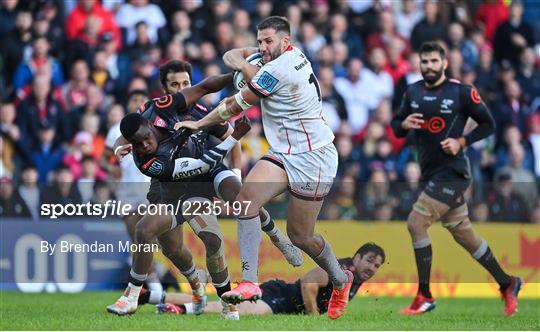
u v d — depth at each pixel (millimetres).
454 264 38219
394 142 50969
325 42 54688
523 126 54875
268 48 23453
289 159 23641
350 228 37219
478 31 58375
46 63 49938
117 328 22781
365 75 53531
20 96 48688
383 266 36812
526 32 58844
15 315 26562
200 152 25469
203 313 27500
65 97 48688
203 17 53656
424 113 31953
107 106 48844
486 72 55875
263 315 27266
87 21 51281
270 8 55562
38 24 50500
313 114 23781
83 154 45312
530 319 28656
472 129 34125
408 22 57781
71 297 35094
